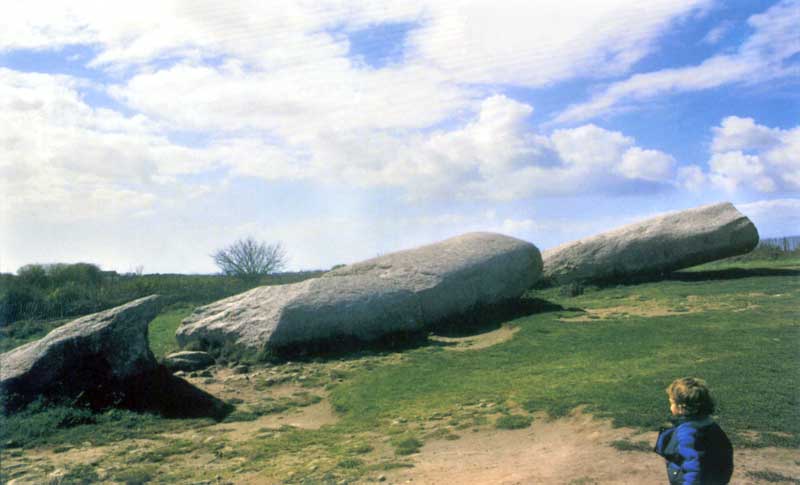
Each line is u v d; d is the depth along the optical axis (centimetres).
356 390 1198
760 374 945
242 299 1736
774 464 630
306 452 842
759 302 1711
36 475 777
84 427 1012
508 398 994
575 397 917
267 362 1512
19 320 2267
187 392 1188
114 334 1155
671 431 423
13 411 1073
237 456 845
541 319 1725
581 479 618
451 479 661
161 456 855
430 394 1105
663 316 1609
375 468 722
